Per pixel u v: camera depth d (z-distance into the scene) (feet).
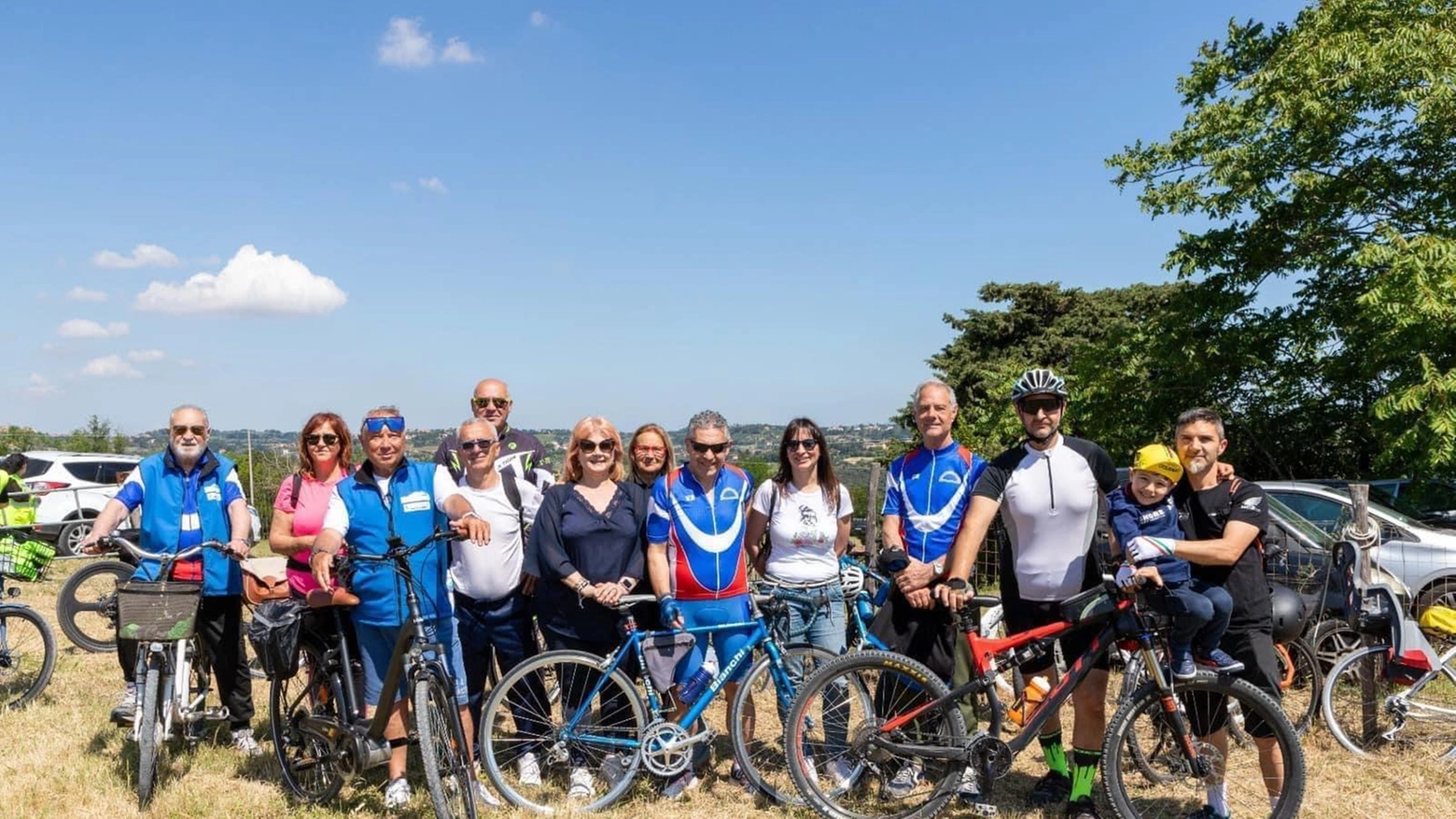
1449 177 40.78
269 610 13.99
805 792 13.28
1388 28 40.19
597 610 14.75
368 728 13.69
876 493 22.49
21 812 13.97
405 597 13.74
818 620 14.80
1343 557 17.17
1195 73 49.08
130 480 15.84
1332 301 43.80
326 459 15.47
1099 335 80.59
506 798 14.25
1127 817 12.55
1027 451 13.55
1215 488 13.17
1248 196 42.91
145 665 14.71
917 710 13.14
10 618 19.67
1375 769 15.71
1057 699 12.98
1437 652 17.42
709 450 14.46
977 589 26.78
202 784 15.05
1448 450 31.94
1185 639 12.35
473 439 14.66
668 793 14.60
